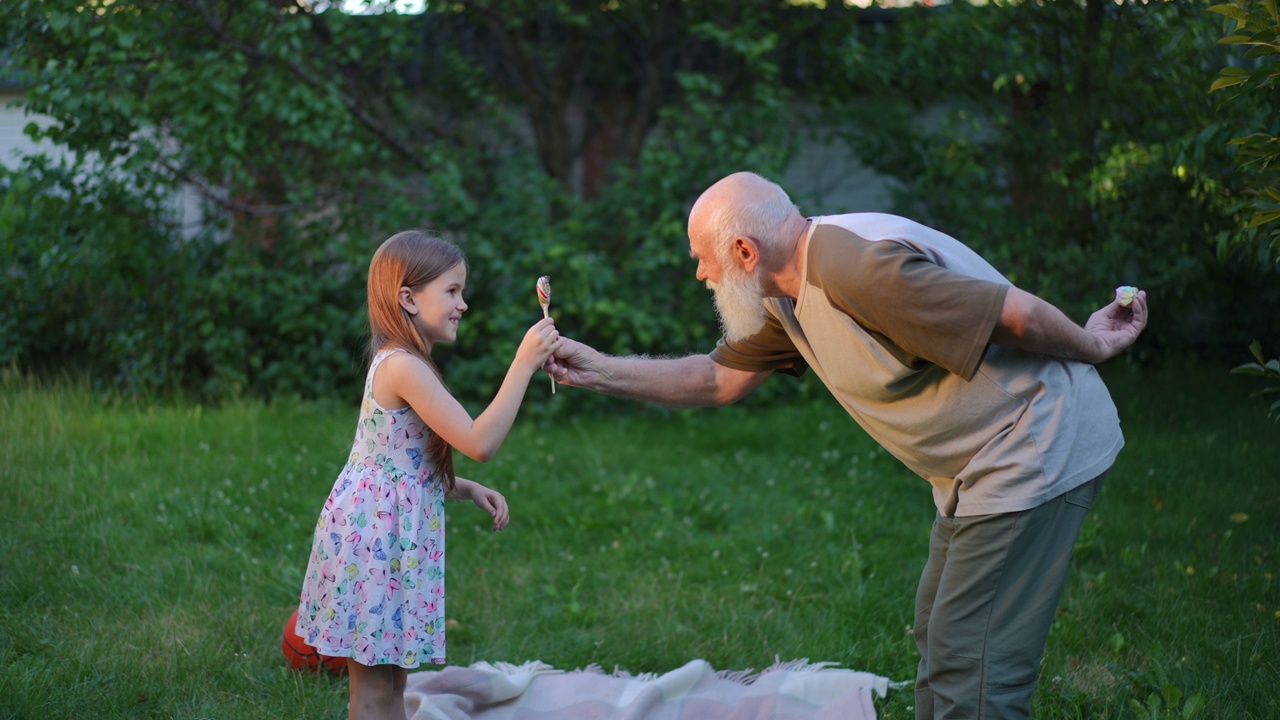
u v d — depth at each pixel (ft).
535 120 28.84
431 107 27.12
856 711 10.03
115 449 18.54
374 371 8.52
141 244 22.31
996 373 7.63
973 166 25.17
